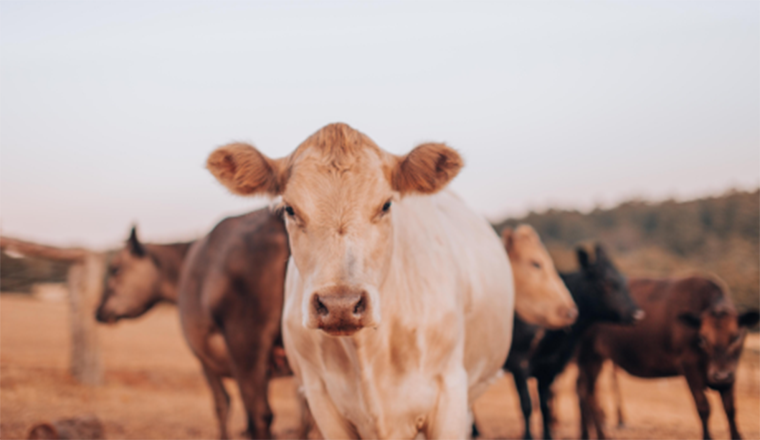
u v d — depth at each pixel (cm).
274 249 531
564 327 758
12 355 1184
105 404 923
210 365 633
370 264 287
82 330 1061
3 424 677
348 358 335
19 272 3297
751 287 2605
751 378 1560
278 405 1193
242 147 312
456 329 355
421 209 385
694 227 8588
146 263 829
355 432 361
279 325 530
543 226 11062
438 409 345
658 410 1230
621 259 4222
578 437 904
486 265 440
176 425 844
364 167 295
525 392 792
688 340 762
